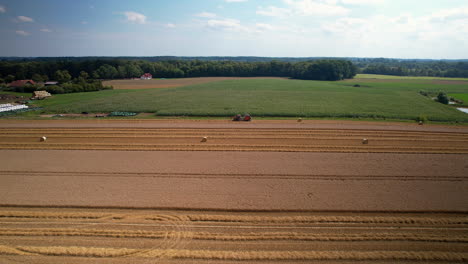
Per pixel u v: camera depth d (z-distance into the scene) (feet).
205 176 65.31
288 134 99.40
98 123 117.19
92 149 84.38
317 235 44.42
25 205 52.95
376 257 39.96
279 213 50.60
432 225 47.29
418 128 107.65
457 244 42.80
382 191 58.39
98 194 57.11
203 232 45.32
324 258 39.73
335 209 51.62
